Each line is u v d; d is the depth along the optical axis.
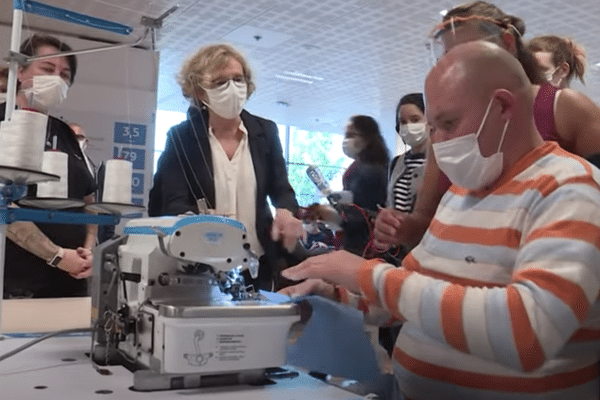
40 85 1.75
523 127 0.85
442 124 0.86
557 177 0.79
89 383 1.05
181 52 2.55
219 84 1.64
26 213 1.30
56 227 1.87
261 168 1.73
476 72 0.83
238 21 2.96
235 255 1.09
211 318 1.00
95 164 2.32
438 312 0.77
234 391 1.02
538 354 0.71
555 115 1.03
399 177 1.36
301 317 1.14
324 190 1.52
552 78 1.16
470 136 0.83
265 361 1.06
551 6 3.01
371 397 1.02
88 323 1.58
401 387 1.01
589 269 0.71
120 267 1.24
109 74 2.43
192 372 1.00
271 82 3.71
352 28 3.17
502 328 0.72
